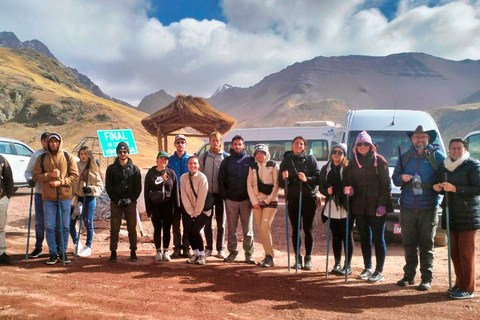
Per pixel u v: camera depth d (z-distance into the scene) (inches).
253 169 265.7
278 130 690.8
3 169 247.4
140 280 224.1
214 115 544.1
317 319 170.7
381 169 226.5
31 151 626.8
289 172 255.0
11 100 4338.1
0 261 250.1
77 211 288.0
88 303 184.4
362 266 275.7
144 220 382.0
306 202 254.1
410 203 215.6
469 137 440.5
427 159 215.5
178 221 295.3
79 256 280.1
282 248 350.9
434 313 178.9
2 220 249.6
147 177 271.1
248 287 214.5
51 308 176.6
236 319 169.2
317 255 322.3
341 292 207.8
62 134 3737.7
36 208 276.5
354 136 412.5
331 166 247.8
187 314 173.6
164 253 275.1
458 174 201.5
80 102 4328.3
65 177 260.4
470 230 199.9
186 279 227.9
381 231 229.1
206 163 291.3
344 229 245.0
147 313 173.5
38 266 248.8
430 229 213.9
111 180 266.8
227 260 276.7
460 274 204.4
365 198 229.0
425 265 213.8
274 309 181.8
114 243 267.6
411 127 408.8
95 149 1737.2
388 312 179.8
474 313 179.0
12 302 183.2
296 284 221.6
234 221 275.9
